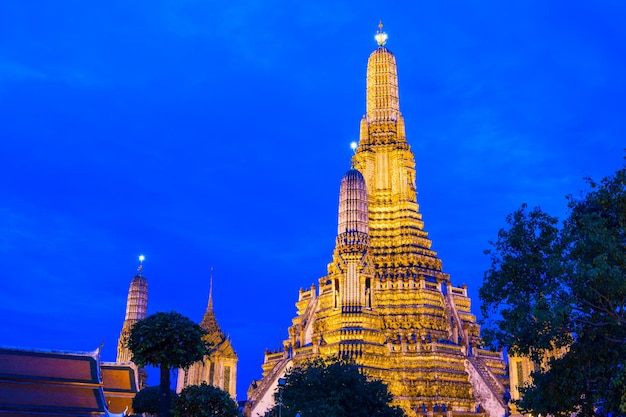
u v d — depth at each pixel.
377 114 114.62
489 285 47.62
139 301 122.44
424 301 97.94
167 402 49.81
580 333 43.50
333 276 93.94
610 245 40.38
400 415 66.62
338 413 61.16
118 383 83.69
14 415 59.81
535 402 44.94
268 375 97.88
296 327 102.62
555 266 41.31
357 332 87.81
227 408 51.41
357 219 95.06
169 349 49.69
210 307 106.62
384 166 110.38
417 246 104.50
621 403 38.94
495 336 46.50
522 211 46.88
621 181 44.19
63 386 64.44
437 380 88.19
